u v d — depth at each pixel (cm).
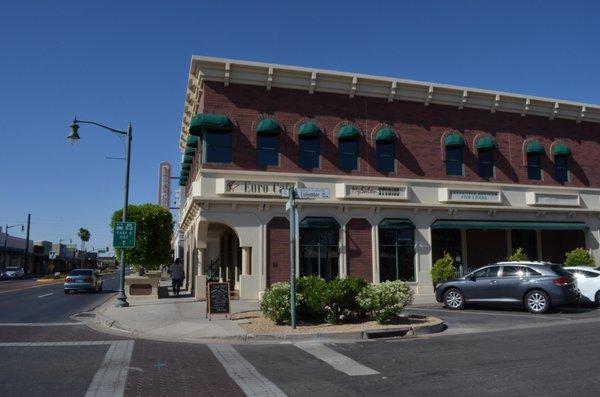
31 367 869
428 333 1245
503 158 2548
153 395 690
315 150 2250
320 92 2284
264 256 2112
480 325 1372
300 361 916
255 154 2159
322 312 1318
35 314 1811
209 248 2916
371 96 2358
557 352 934
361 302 1298
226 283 1523
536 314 1597
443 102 2464
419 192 2362
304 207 2192
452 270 2222
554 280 1617
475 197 2433
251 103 2186
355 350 1021
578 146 2727
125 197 2031
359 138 2305
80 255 12469
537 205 2548
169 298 2350
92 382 761
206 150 2122
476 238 2520
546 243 2672
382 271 2261
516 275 1684
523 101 2595
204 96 2138
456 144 2420
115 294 2975
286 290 1334
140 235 2491
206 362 918
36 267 9500
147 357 969
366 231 2261
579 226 2602
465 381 737
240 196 2105
